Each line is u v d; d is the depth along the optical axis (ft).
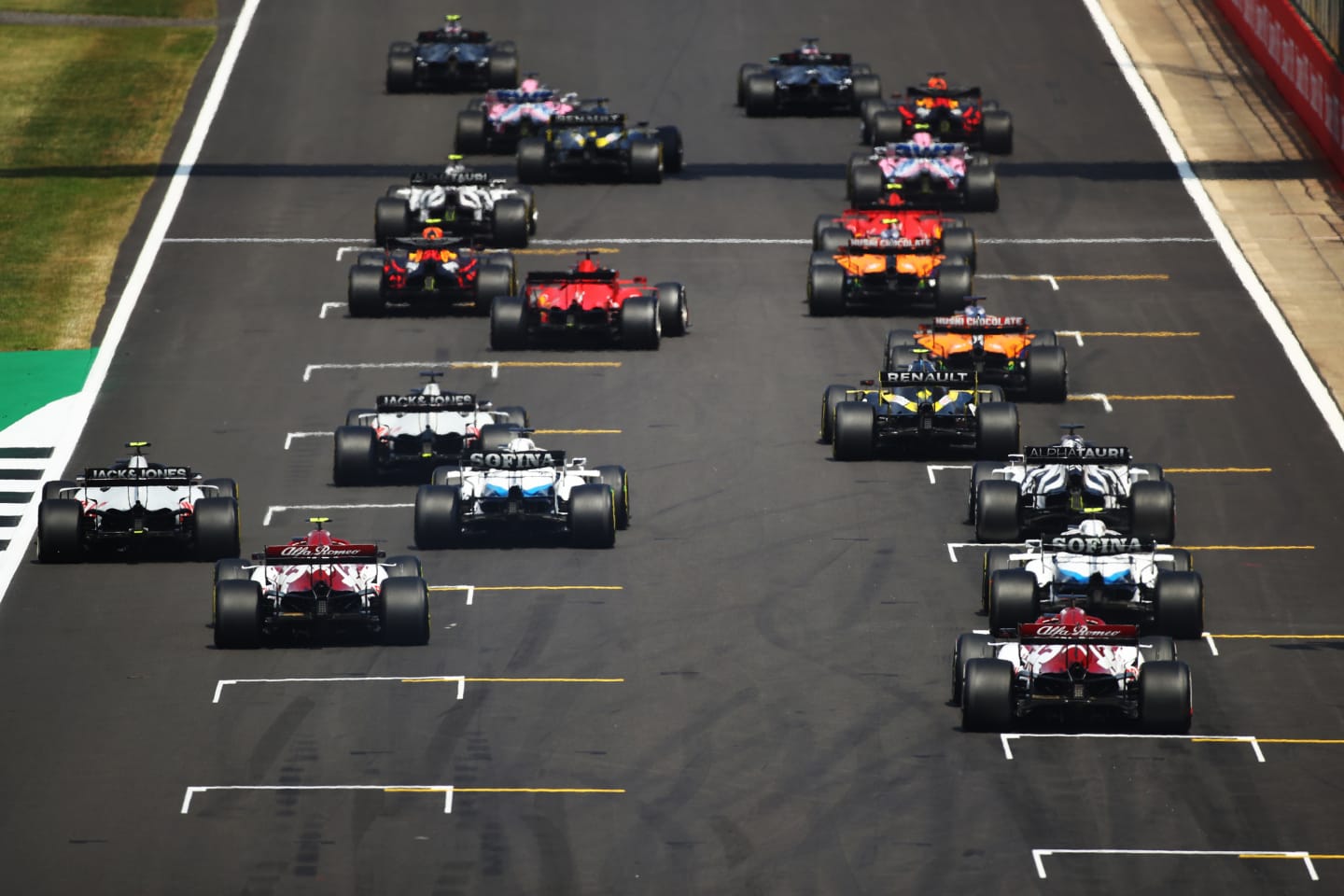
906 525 569.23
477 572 540.52
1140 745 449.48
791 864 405.59
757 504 583.99
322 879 400.47
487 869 403.95
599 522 551.18
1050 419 646.33
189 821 422.00
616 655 495.00
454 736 455.22
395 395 643.86
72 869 404.57
